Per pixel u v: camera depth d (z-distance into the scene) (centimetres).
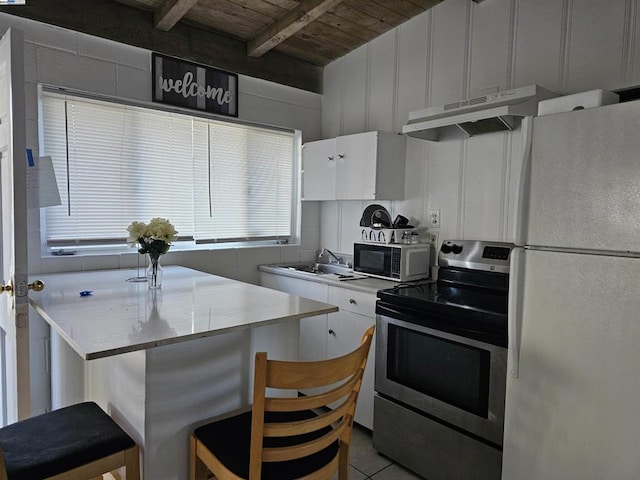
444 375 208
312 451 131
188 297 196
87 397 197
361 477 218
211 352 163
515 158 248
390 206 323
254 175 350
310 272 339
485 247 254
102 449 132
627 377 143
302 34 325
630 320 142
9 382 186
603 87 216
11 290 169
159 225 210
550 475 165
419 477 220
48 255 255
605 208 146
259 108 342
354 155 310
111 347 126
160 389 148
